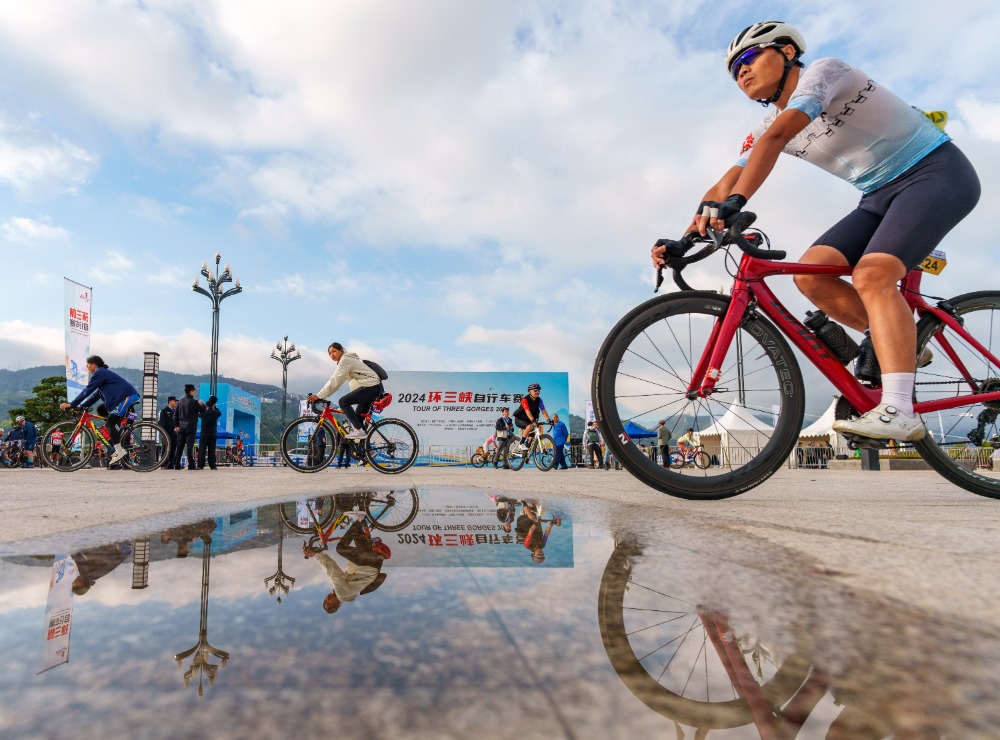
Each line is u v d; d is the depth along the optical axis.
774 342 2.19
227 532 1.15
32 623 0.51
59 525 1.26
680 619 0.54
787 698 0.36
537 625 0.52
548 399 20.91
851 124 2.02
